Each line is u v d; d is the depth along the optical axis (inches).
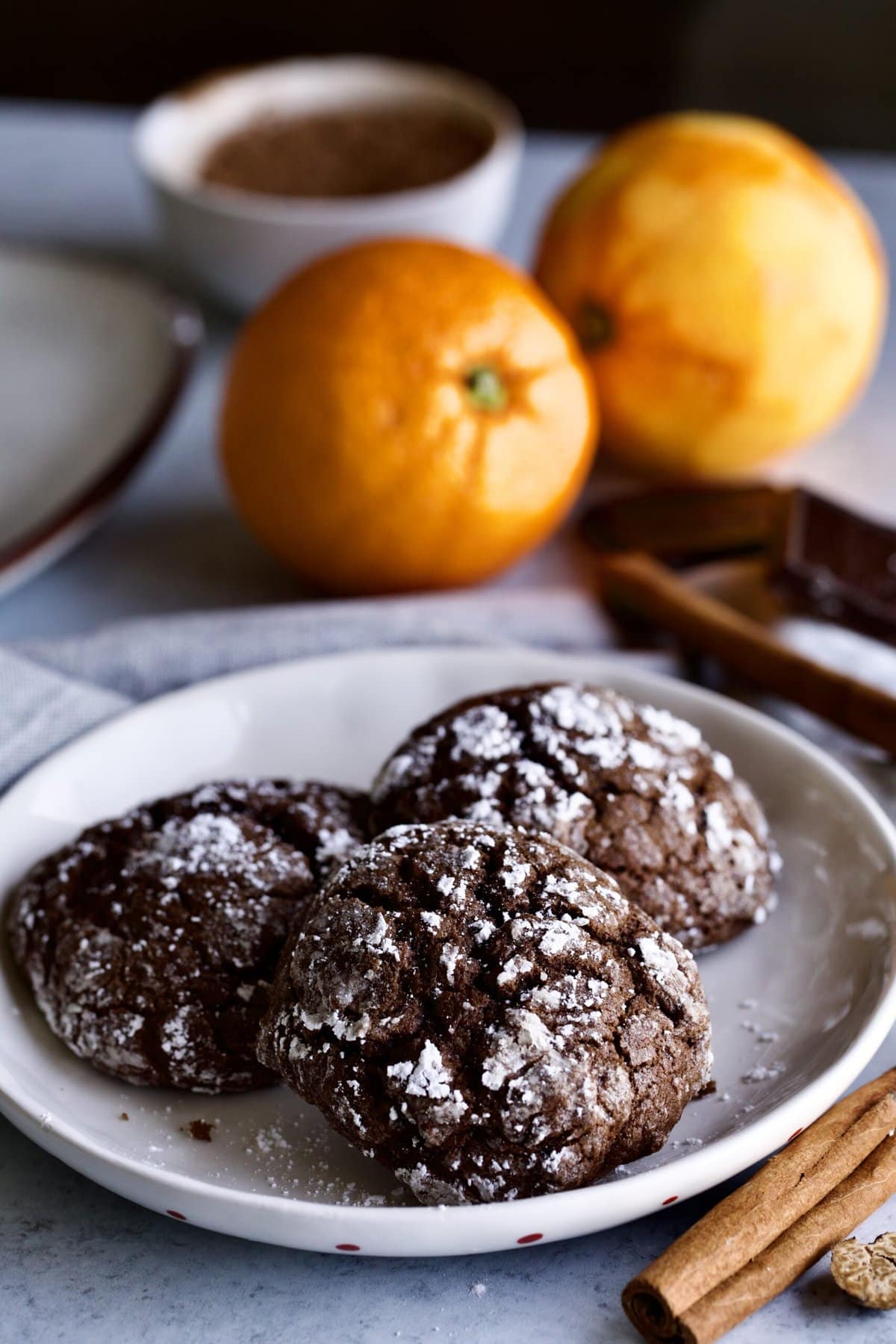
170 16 49.3
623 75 49.4
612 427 23.5
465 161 26.2
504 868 18.0
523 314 21.8
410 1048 17.5
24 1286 17.7
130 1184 17.4
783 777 20.0
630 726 19.4
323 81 27.3
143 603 22.9
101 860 19.0
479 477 21.6
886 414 25.1
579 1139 17.3
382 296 21.6
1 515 23.8
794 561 22.5
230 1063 18.3
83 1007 18.4
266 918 18.5
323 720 20.8
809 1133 18.1
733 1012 18.8
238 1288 17.7
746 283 22.6
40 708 20.5
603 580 22.4
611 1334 17.4
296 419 21.6
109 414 25.1
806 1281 17.6
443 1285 17.7
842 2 46.8
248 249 25.0
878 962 18.6
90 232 28.6
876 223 28.2
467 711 19.5
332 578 22.4
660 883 18.8
